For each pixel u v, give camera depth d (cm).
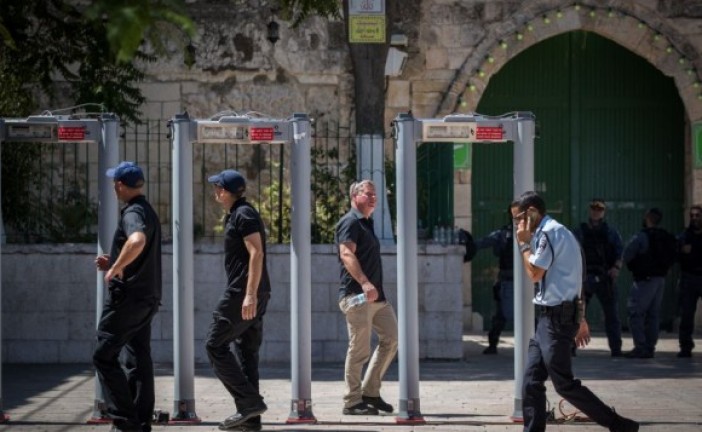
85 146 4662
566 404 3108
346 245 2850
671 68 5153
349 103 5097
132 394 2525
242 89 5075
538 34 5134
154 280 2481
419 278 4022
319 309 3991
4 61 4138
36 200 4184
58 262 3978
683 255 4247
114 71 4306
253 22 5081
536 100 5294
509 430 2719
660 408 3055
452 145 4022
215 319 2608
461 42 5122
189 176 2802
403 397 2794
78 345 3984
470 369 3847
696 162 5144
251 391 2634
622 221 5306
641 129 5309
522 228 2464
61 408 3039
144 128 4850
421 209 4422
